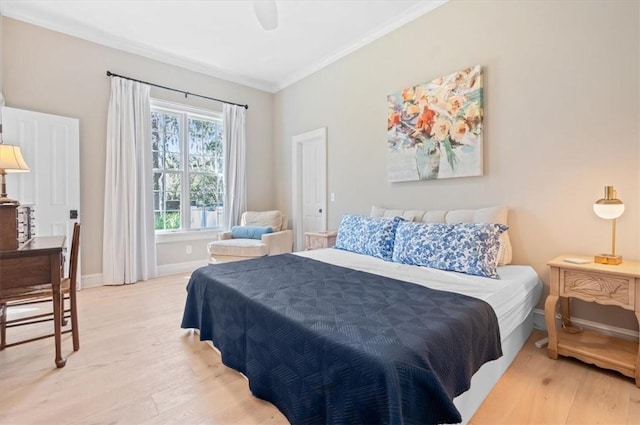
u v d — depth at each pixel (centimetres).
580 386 165
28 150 315
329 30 346
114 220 363
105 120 369
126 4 301
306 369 125
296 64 434
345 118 393
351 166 387
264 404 152
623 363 169
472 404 141
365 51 365
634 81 196
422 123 301
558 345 192
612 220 202
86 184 357
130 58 386
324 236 368
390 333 119
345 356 110
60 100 339
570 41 220
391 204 342
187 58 416
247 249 383
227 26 339
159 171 422
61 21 330
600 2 207
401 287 179
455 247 221
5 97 309
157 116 420
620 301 169
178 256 434
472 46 271
